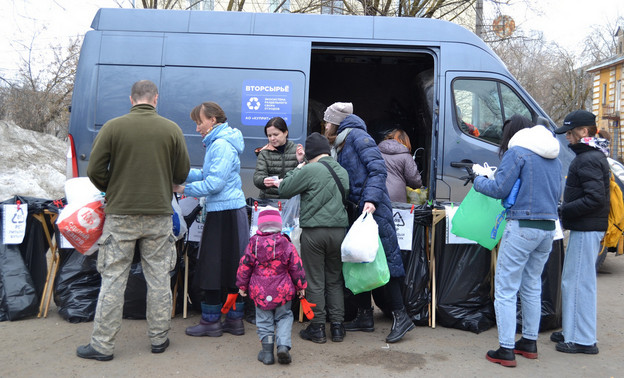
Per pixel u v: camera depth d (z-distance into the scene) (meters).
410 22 6.29
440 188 6.22
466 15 13.44
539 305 4.05
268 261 3.82
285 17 6.25
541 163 3.84
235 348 4.19
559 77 28.48
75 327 4.55
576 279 4.18
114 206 3.79
